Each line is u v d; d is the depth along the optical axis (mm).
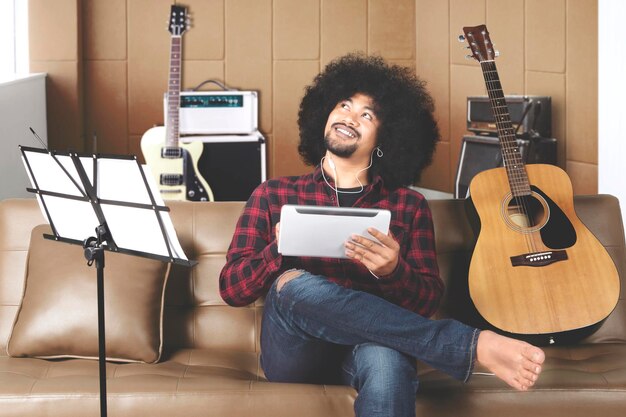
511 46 5199
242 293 2264
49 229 2502
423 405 2111
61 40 5730
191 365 2377
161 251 2047
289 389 2139
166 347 2518
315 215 2002
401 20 6133
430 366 2277
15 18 5691
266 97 6082
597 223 2643
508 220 2566
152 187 1967
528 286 2451
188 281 2561
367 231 2045
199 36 5984
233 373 2332
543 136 4715
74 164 2041
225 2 5984
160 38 5945
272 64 6066
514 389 2131
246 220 2377
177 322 2543
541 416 2125
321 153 2602
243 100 5699
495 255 2508
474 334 2025
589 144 4559
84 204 2107
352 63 2541
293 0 6035
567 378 2170
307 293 2104
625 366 2273
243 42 6027
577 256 2504
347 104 2453
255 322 2551
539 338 2391
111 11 5906
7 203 2604
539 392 2127
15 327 2387
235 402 2096
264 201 2395
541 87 4926
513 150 2781
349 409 2109
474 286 2459
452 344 2018
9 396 2098
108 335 2338
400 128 2443
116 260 2416
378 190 2428
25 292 2430
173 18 5715
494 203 2605
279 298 2154
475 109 4910
